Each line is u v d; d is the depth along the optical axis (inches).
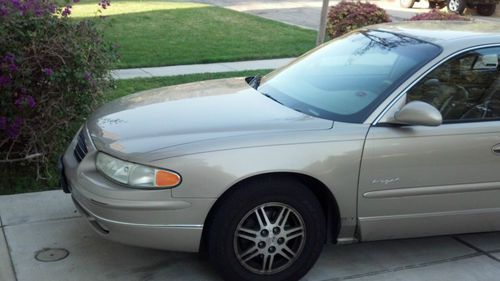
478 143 142.9
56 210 177.8
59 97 199.0
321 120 141.1
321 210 138.3
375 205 139.6
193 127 138.2
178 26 602.2
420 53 151.6
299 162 130.7
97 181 132.3
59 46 192.7
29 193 190.9
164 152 127.4
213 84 181.5
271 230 134.0
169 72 378.0
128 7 748.0
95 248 155.3
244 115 145.3
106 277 141.6
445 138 140.9
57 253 151.9
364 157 135.5
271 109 150.1
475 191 145.8
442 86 146.9
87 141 145.3
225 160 127.4
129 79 345.4
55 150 209.3
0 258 148.3
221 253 131.4
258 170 128.3
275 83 173.8
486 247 165.6
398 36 166.4
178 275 143.7
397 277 147.3
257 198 130.7
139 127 141.0
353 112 143.2
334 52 177.2
